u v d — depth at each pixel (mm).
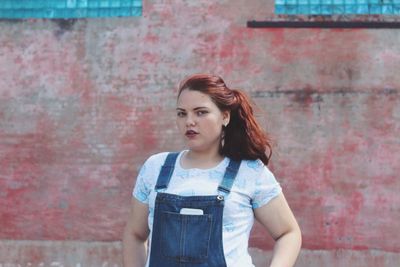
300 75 9875
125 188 10031
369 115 9758
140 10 10234
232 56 9984
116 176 10062
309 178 9742
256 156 3049
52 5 10391
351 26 9875
